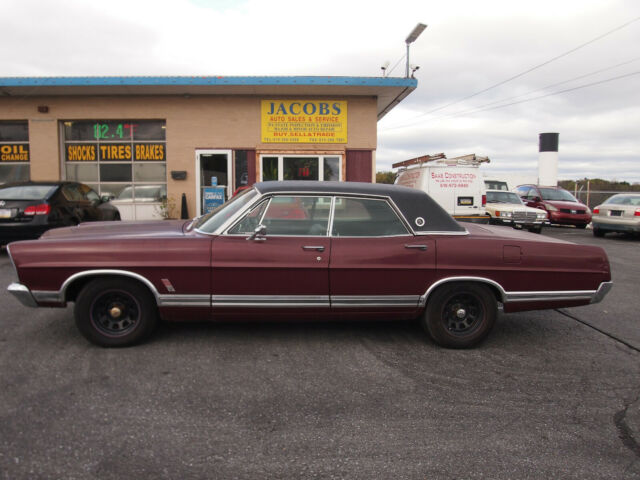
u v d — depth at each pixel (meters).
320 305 4.31
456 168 12.19
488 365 4.15
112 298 4.24
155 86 11.96
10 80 11.68
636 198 14.74
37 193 8.89
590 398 3.55
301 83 11.83
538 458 2.75
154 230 4.66
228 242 4.21
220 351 4.27
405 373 3.92
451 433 3.00
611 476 2.59
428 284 4.36
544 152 31.86
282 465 2.62
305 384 3.65
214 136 13.06
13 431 2.88
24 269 4.06
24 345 4.30
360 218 4.40
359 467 2.62
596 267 4.57
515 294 4.44
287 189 4.38
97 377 3.66
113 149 13.30
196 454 2.71
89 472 2.51
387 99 13.67
